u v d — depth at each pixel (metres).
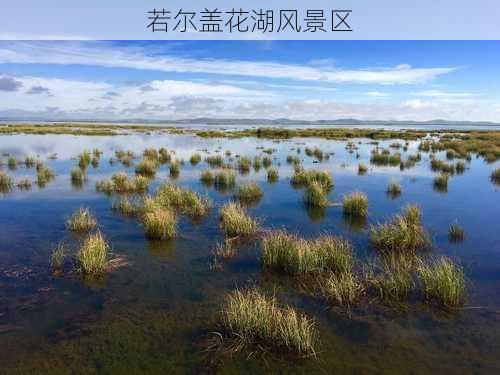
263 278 7.73
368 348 5.45
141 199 14.38
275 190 17.09
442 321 6.16
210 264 8.45
